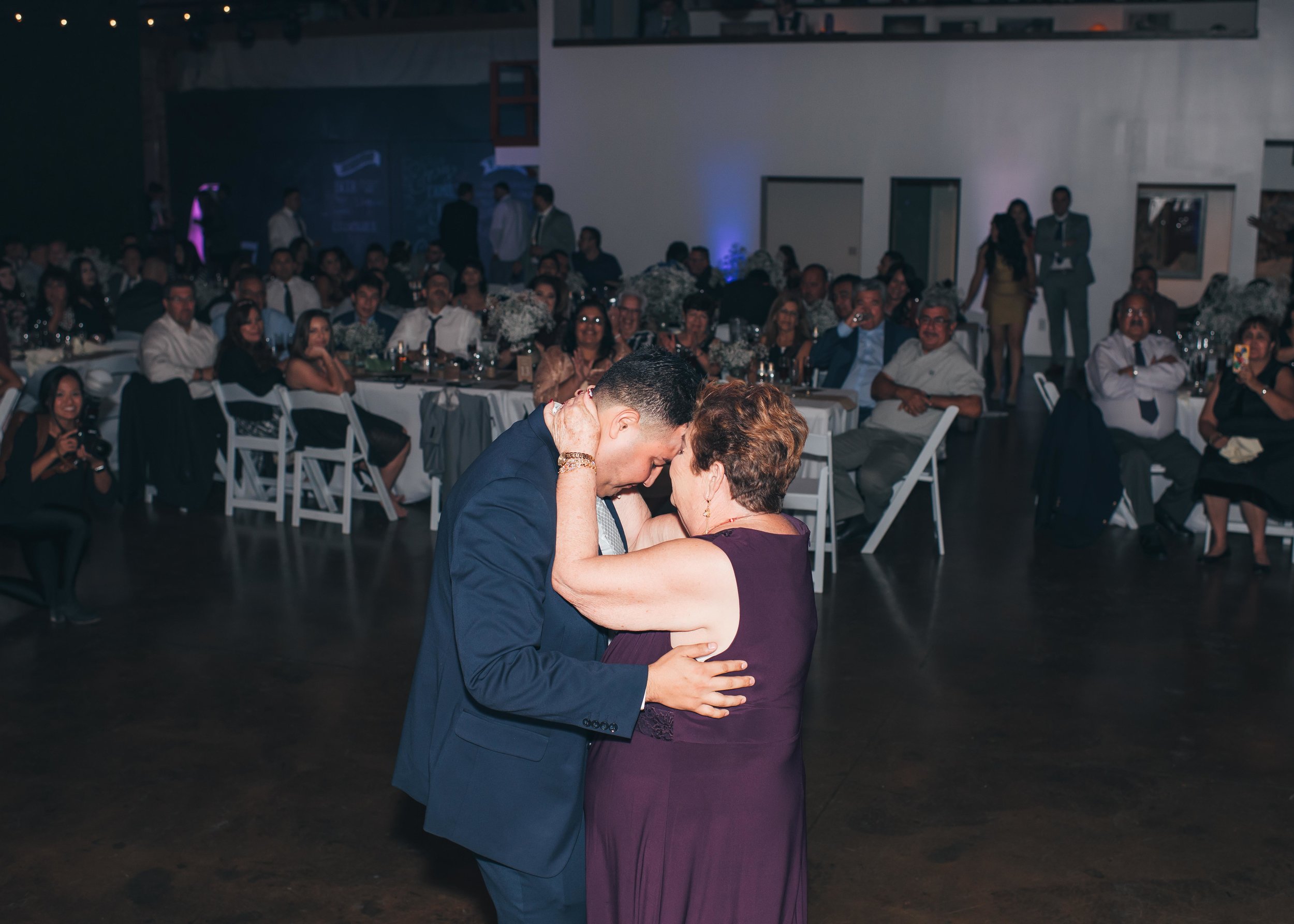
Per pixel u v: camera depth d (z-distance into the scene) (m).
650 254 14.29
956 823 3.31
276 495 6.77
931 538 6.29
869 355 7.04
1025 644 4.71
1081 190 13.12
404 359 6.97
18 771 3.60
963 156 13.33
